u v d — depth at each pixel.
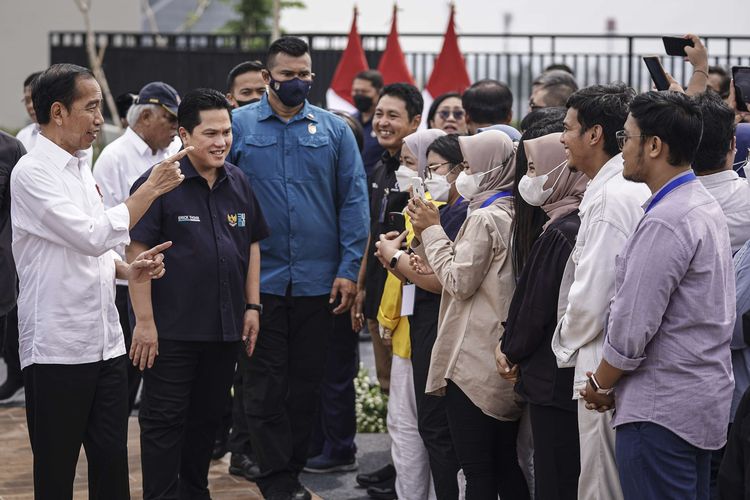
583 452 3.69
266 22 18.23
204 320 4.76
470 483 4.34
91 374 4.18
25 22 16.30
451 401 4.35
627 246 3.41
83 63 14.52
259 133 5.45
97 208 4.22
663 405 3.36
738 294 3.99
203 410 4.95
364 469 6.09
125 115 7.80
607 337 3.43
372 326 5.87
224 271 4.80
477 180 4.40
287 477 5.37
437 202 4.90
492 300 4.23
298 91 5.36
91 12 16.67
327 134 5.51
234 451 5.93
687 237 3.32
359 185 5.56
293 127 5.46
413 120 5.91
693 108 3.38
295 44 5.36
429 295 4.75
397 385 5.11
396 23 10.41
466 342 4.28
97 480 4.31
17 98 16.34
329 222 5.52
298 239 5.41
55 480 4.18
